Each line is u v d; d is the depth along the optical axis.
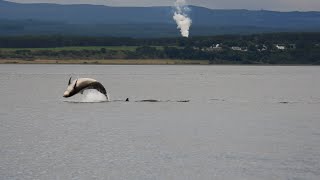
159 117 131.38
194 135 104.44
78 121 121.94
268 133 107.94
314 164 80.38
